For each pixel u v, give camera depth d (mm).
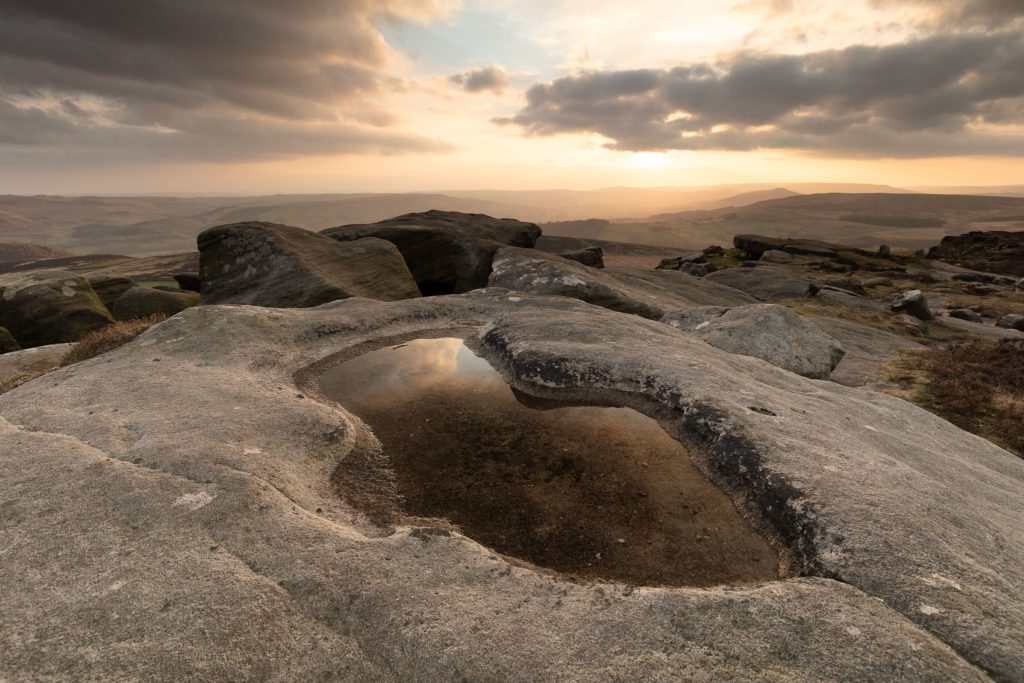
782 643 5430
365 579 6344
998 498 10102
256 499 7742
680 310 24672
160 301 32531
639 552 7621
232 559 6539
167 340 15047
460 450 10570
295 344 15977
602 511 8609
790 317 21828
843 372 24984
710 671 5133
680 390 12031
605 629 5688
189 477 8188
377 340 17469
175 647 5277
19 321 29672
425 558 6781
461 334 18453
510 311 20156
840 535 7168
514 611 5969
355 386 13820
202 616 5641
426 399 13016
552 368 13867
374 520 8242
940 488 9023
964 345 29703
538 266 28000
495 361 15766
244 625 5578
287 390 12781
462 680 5156
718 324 21641
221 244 27891
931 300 56594
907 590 6172
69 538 6859
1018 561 7434
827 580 6453
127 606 5770
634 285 33719
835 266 73750
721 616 5809
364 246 29641
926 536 7102
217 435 9648
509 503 8820
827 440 10188
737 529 8164
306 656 5363
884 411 13969
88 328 29688
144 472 8289
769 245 84688
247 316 16641
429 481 9477
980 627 5629
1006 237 102000
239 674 5078
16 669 5062
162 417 10438
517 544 7766
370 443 10797
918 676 4992
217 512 7367
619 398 12750
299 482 8828
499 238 38906
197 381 12414
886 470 9164
